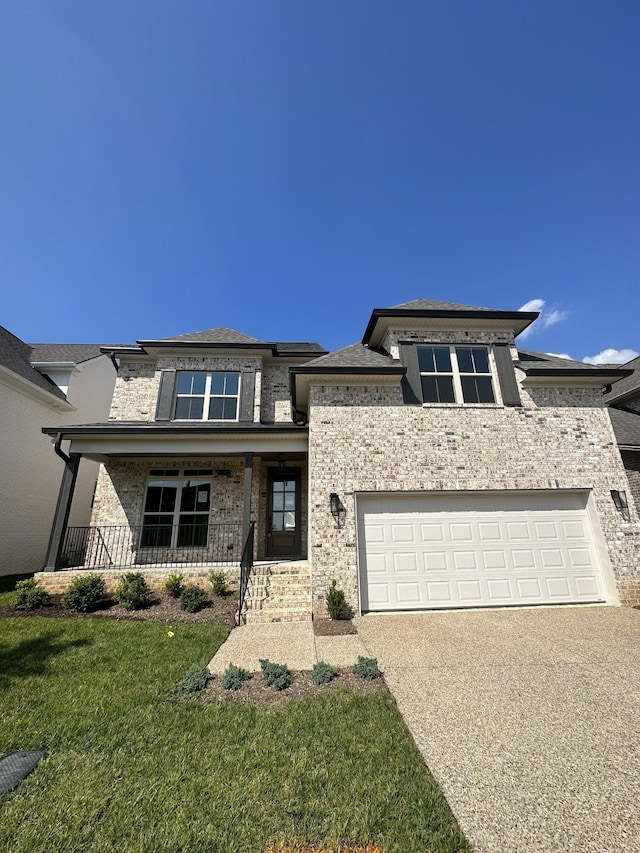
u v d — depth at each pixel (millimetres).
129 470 11359
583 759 2988
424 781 2707
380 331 10125
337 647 5695
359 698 4020
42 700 3908
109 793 2562
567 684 4375
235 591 8547
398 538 8250
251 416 11844
